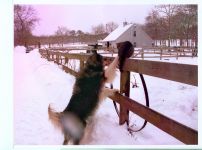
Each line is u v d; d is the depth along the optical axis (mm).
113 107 3621
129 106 2801
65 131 2674
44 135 2984
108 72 2902
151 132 3027
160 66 2414
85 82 2793
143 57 8648
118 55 2998
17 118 3443
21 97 4117
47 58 9062
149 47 9312
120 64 2994
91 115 2766
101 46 3357
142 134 2967
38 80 5422
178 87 4434
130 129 2951
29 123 3287
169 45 9266
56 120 2682
